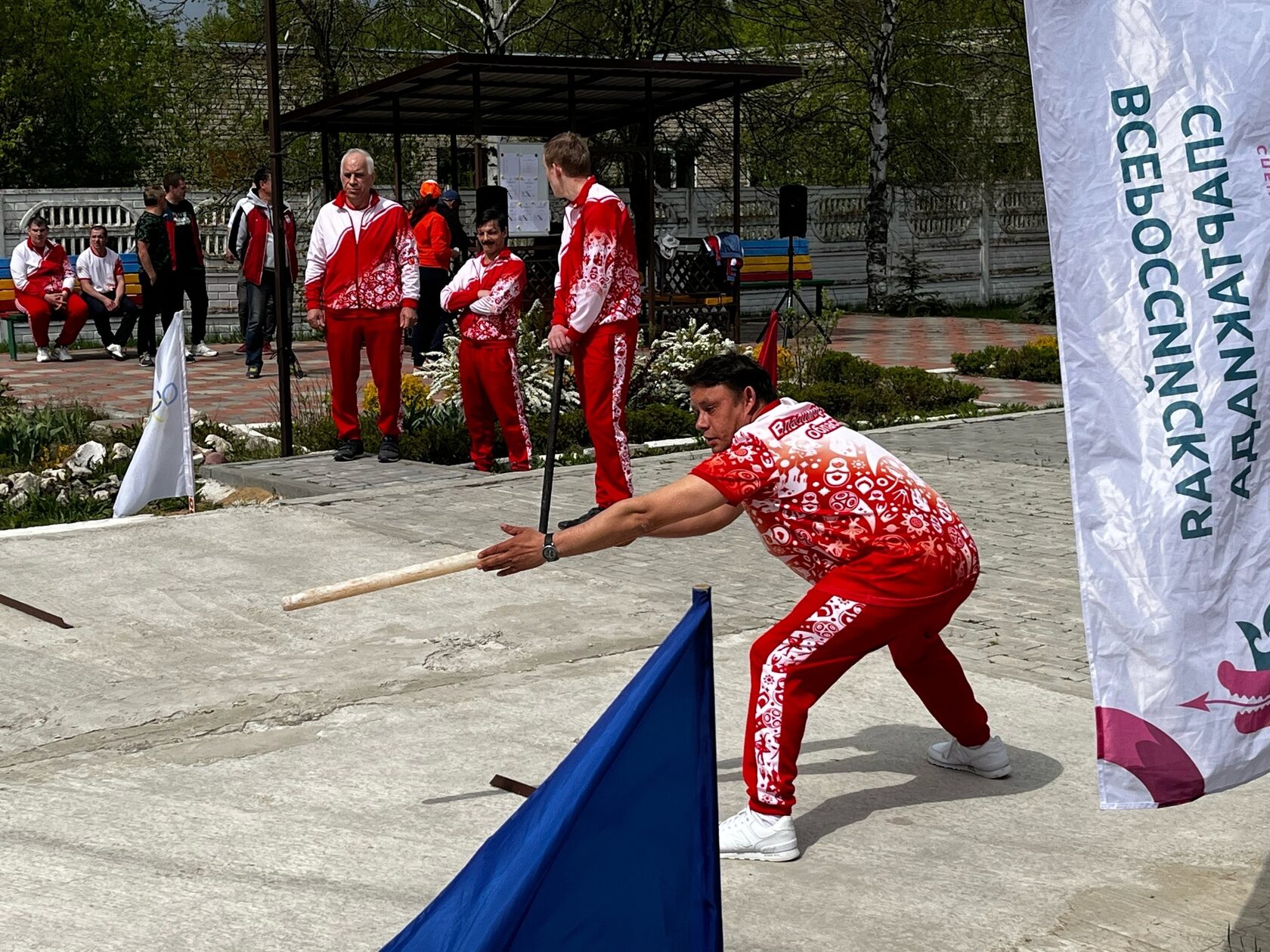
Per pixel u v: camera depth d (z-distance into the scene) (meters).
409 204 24.64
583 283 7.93
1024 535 8.42
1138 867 4.07
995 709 5.46
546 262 17.52
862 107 29.42
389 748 5.07
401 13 23.42
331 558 7.81
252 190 16.53
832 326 17.59
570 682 5.77
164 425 8.77
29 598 7.08
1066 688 5.71
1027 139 30.45
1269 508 3.13
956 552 4.11
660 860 2.61
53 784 4.76
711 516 4.25
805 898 3.88
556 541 3.79
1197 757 3.11
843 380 15.02
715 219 25.19
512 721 5.33
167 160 29.23
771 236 26.19
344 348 10.46
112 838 4.30
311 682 5.80
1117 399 3.12
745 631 6.47
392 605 6.90
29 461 11.15
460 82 16.31
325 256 10.37
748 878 4.02
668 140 24.78
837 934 3.67
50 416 11.89
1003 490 9.82
